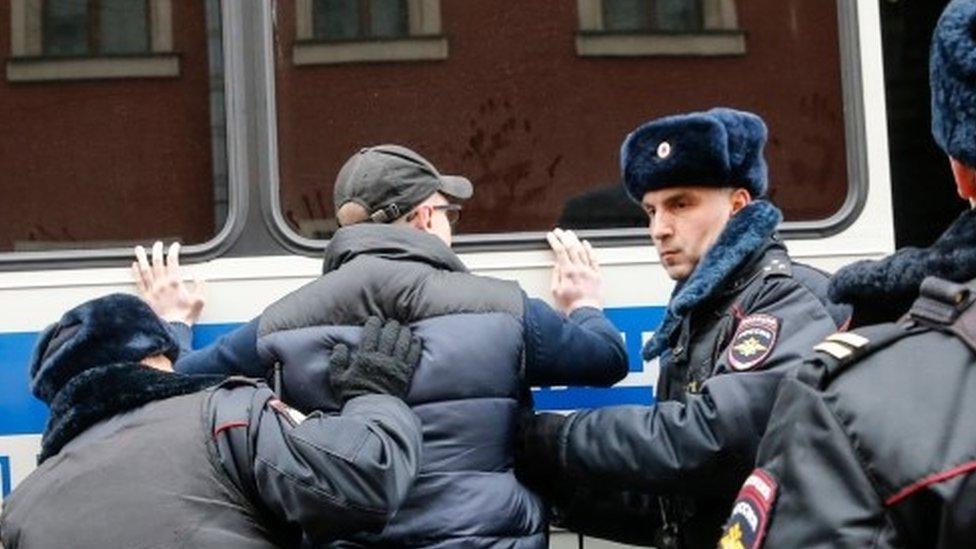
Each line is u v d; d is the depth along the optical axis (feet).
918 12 26.53
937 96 10.58
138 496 14.90
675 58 22.06
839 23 22.36
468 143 21.71
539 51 21.84
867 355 10.25
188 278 21.30
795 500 10.11
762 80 22.22
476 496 16.34
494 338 16.66
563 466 16.89
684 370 17.51
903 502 9.71
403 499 15.35
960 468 9.58
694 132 17.42
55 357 15.88
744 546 10.39
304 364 16.53
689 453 15.94
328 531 14.99
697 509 17.26
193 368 17.33
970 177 10.69
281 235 21.45
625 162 17.93
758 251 17.19
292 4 21.57
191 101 21.48
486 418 16.55
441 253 17.24
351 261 17.02
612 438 16.43
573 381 17.65
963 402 9.83
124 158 21.39
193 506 14.90
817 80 22.31
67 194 21.31
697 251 17.65
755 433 15.81
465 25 21.75
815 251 22.25
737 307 17.01
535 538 16.83
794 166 22.30
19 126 21.31
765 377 15.92
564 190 21.83
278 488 14.82
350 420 15.17
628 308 21.71
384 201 17.89
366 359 16.07
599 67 21.90
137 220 21.38
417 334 16.56
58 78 21.38
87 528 14.87
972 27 10.39
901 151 27.12
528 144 21.79
